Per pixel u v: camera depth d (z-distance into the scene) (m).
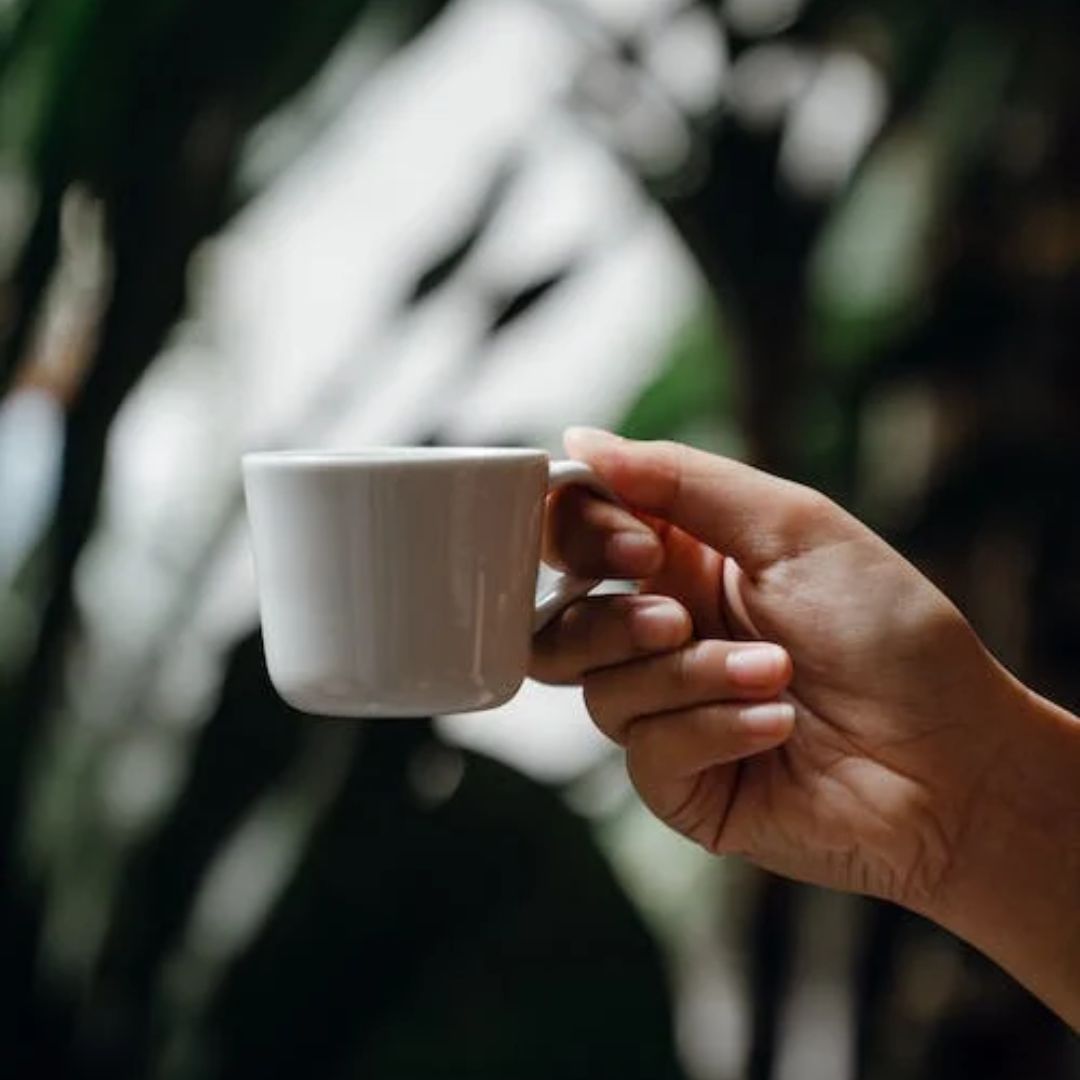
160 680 1.29
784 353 1.21
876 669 0.81
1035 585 1.22
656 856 1.34
